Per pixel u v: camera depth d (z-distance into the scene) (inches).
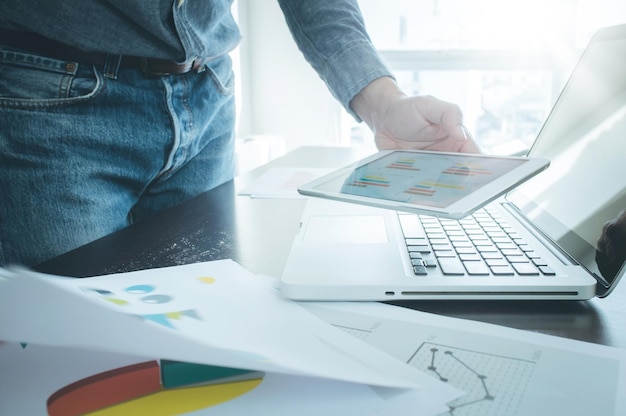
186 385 10.4
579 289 14.3
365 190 17.6
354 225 20.5
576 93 22.1
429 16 97.9
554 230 18.1
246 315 12.8
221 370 10.5
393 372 10.5
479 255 16.6
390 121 28.7
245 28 99.3
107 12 24.5
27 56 24.8
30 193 25.0
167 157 30.2
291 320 12.8
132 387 10.4
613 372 10.9
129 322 8.7
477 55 96.9
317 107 102.7
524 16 94.1
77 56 25.7
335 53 31.7
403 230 19.6
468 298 14.5
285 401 9.9
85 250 20.0
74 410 9.6
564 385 10.4
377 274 15.3
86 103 26.1
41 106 25.0
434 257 16.6
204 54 29.0
